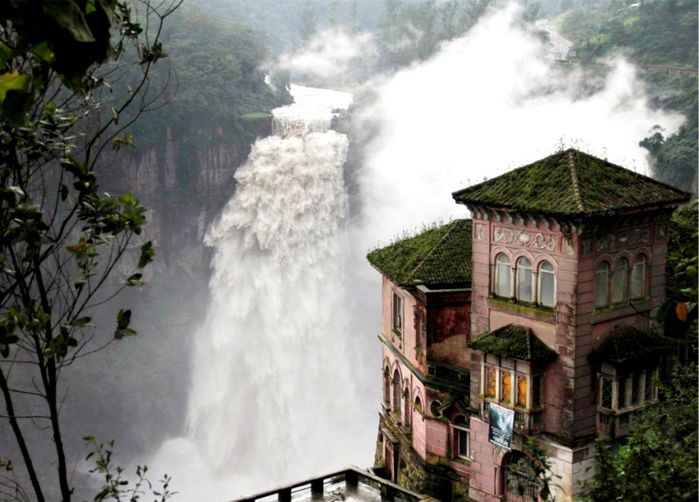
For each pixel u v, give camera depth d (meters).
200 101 124.44
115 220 12.54
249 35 145.88
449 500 40.44
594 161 36.94
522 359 35.06
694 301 19.00
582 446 35.00
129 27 14.53
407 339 44.09
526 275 36.38
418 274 41.34
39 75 7.03
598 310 34.97
